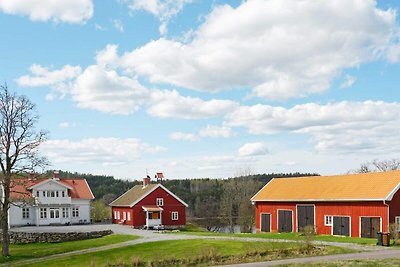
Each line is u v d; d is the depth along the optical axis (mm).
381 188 46219
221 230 100562
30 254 44781
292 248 34156
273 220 57625
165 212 73000
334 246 35938
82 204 75750
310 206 52656
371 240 41906
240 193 97438
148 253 37719
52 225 71812
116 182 167750
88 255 39844
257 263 29172
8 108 44469
